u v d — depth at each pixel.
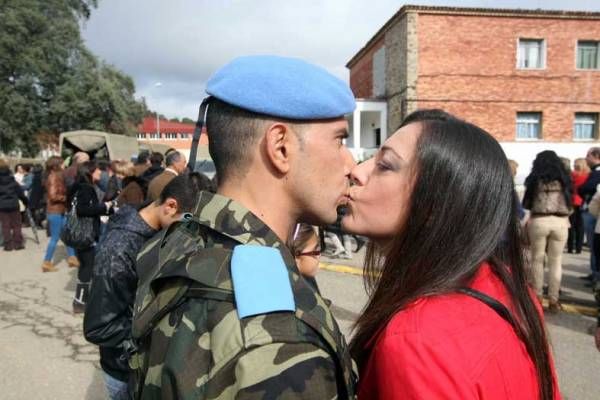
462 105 17.16
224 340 0.69
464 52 17.03
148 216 2.03
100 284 1.86
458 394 0.75
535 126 17.83
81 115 27.03
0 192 8.42
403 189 1.02
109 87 27.16
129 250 1.91
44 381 3.42
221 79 0.86
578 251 7.86
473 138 1.01
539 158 4.66
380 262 1.24
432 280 0.92
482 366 0.77
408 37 16.86
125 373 2.00
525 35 17.19
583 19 17.33
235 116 0.85
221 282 0.74
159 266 0.86
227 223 0.82
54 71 26.41
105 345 1.90
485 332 0.81
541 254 4.66
